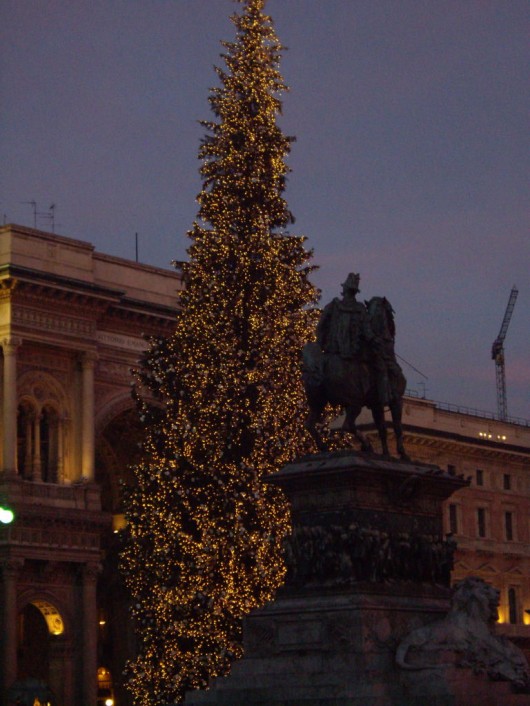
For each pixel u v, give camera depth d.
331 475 47.22
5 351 113.69
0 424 113.75
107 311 121.56
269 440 83.81
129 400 123.06
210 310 87.94
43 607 114.19
